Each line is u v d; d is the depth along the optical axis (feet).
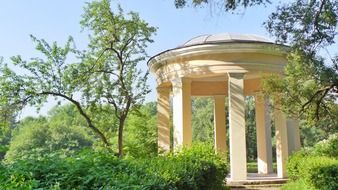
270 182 53.31
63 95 62.28
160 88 65.92
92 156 17.25
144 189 14.02
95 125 70.13
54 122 160.76
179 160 27.96
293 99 46.24
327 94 44.19
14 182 10.61
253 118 135.95
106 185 13.07
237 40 55.42
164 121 64.75
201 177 28.68
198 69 56.70
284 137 58.08
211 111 151.43
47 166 14.44
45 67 60.95
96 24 62.54
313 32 35.47
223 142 69.21
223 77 67.05
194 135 151.53
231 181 52.31
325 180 40.47
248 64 55.31
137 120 86.33
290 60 44.06
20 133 153.38
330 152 53.78
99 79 64.75
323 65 38.52
